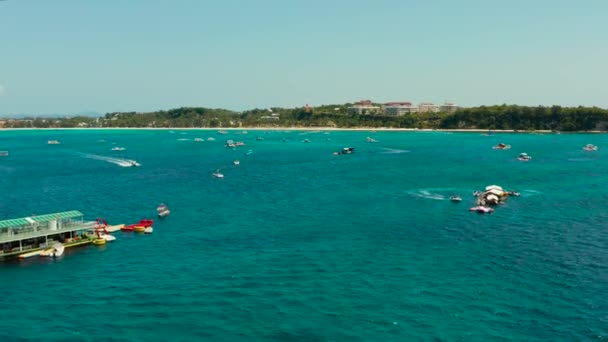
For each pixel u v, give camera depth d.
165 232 103.88
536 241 94.19
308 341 56.41
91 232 100.06
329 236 98.38
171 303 66.94
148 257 87.06
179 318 62.44
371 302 66.31
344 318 61.88
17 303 68.06
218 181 176.38
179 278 76.12
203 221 113.12
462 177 179.12
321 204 131.12
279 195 146.00
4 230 88.81
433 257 84.75
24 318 63.44
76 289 72.69
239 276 76.38
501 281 73.50
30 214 124.75
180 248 92.06
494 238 96.31
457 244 92.31
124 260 85.62
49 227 94.00
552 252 87.25
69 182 177.62
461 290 70.25
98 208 130.12
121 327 60.44
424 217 114.44
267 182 172.88
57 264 84.00
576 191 149.12
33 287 73.75
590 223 108.25
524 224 107.56
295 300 67.19
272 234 100.56
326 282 73.50
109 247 93.62
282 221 111.81
